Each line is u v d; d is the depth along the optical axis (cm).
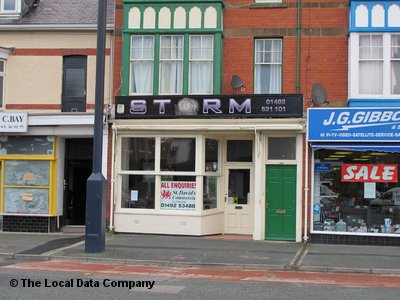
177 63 1650
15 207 1706
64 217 1764
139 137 1639
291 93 1582
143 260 1189
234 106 1557
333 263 1170
